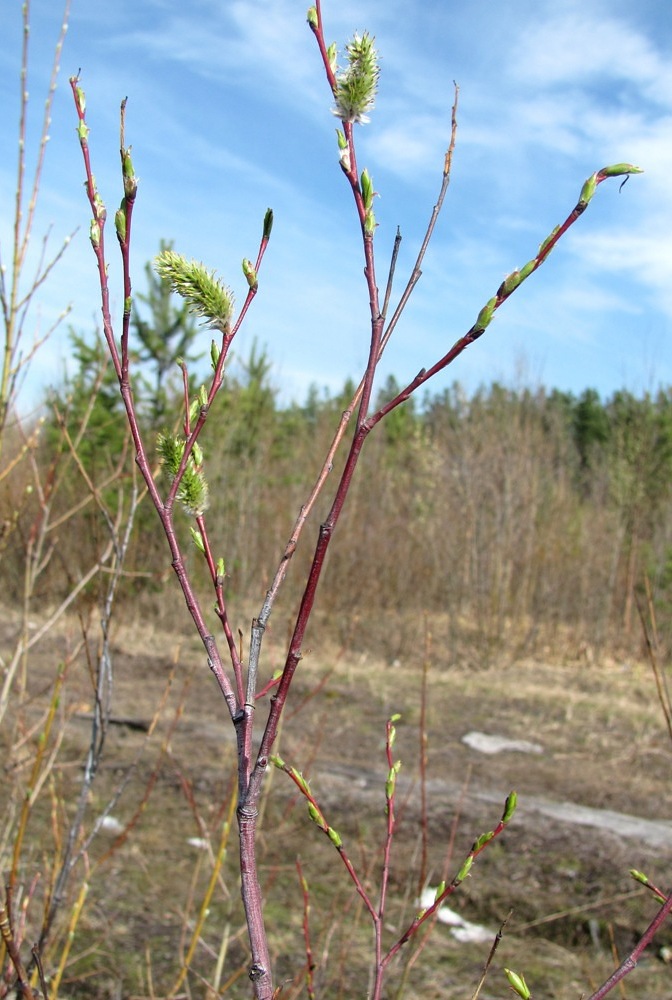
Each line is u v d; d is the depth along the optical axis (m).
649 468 14.68
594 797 6.60
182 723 7.88
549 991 4.36
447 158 1.10
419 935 4.73
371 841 5.81
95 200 1.11
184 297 1.06
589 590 12.97
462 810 6.18
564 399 36.41
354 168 1.04
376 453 15.12
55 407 2.62
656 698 9.61
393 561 13.55
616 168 0.91
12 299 2.10
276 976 4.16
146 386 9.92
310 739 7.77
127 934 4.48
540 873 5.45
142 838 5.54
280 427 15.07
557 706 9.09
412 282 1.06
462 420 14.07
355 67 1.01
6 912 1.60
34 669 8.23
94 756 2.33
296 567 12.66
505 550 12.95
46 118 2.08
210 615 11.47
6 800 3.38
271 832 5.68
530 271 0.94
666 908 1.17
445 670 11.23
